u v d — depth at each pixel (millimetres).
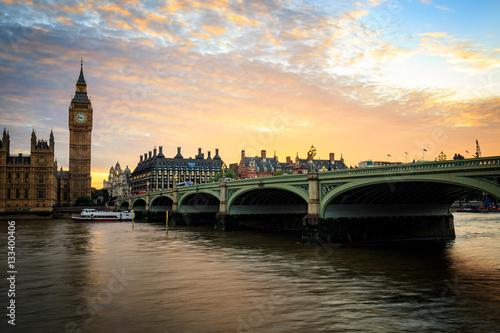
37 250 56625
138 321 24969
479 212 170375
